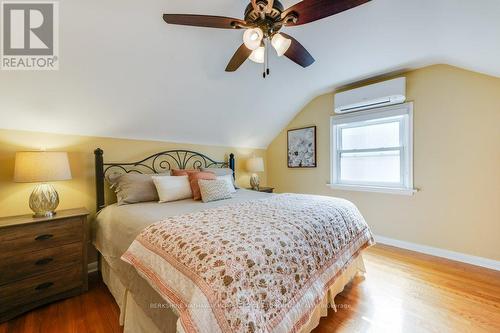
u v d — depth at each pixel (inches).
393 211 109.4
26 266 63.3
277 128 155.2
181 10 62.7
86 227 75.1
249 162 148.1
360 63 96.7
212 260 35.6
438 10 59.5
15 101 68.6
